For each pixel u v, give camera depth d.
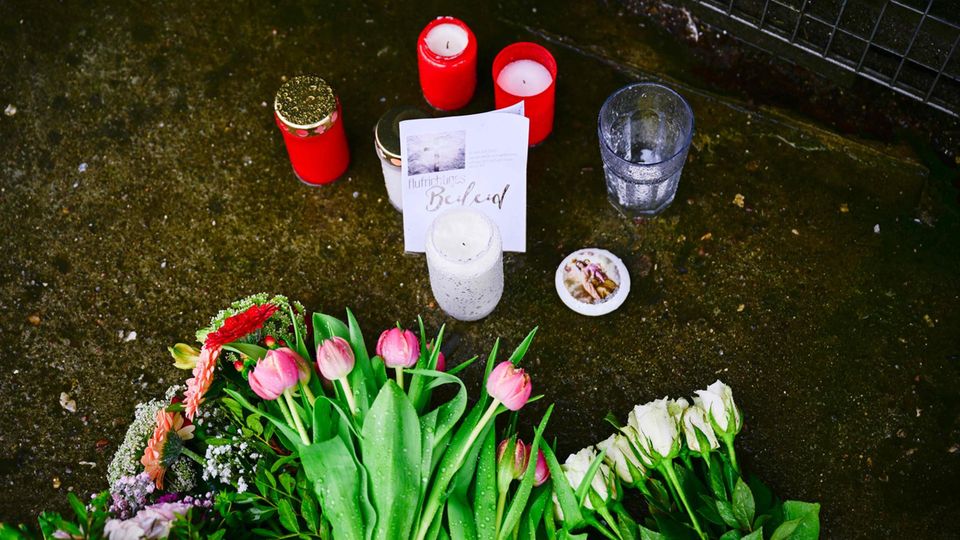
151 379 1.51
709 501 1.21
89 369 1.52
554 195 1.59
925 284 1.53
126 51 1.71
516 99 1.49
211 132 1.65
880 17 1.54
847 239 1.56
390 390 1.16
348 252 1.57
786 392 1.46
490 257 1.35
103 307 1.55
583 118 1.65
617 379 1.48
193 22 1.73
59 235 1.60
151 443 1.23
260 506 1.23
